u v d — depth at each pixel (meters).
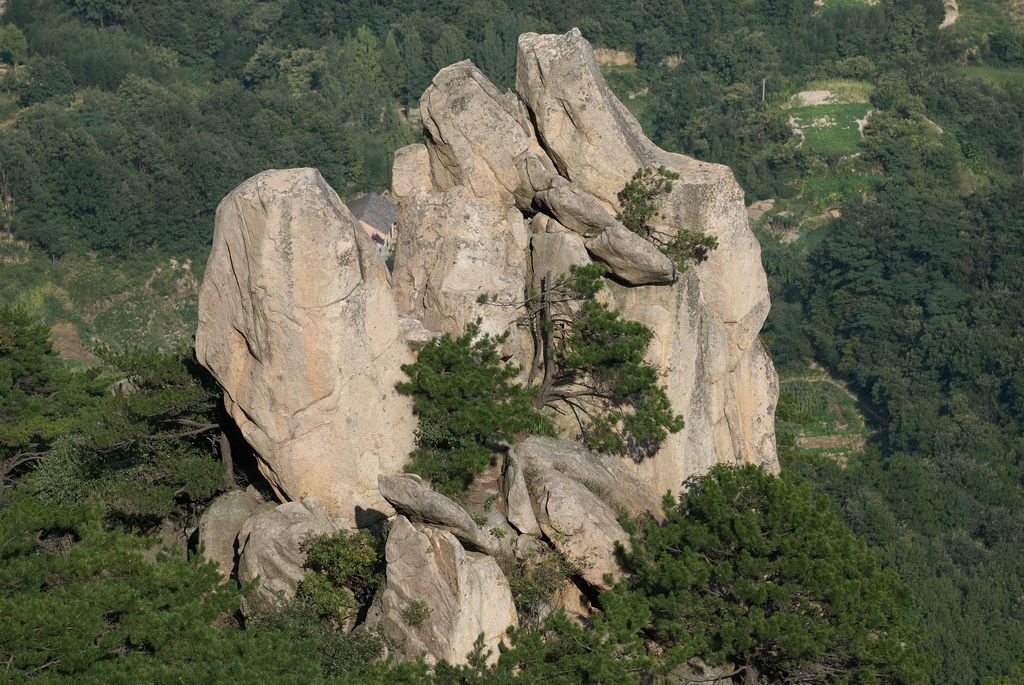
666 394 42.62
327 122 183.88
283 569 35.72
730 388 46.38
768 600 33.53
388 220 152.25
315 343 37.16
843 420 138.62
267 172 37.28
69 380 52.59
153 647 28.81
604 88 46.38
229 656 28.94
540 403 42.50
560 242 42.72
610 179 45.47
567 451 40.44
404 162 45.84
